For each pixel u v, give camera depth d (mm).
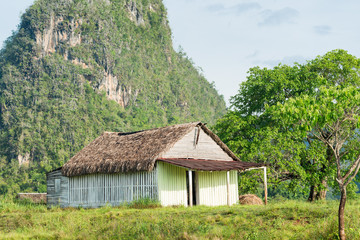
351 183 35125
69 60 194625
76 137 167375
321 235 13367
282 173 35562
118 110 196750
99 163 28094
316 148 34281
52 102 178375
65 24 197875
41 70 187625
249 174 34031
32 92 181500
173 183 26328
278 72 36781
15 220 20891
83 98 186125
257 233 14148
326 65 35312
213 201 28359
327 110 11383
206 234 14883
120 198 27156
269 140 33906
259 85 36688
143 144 27922
